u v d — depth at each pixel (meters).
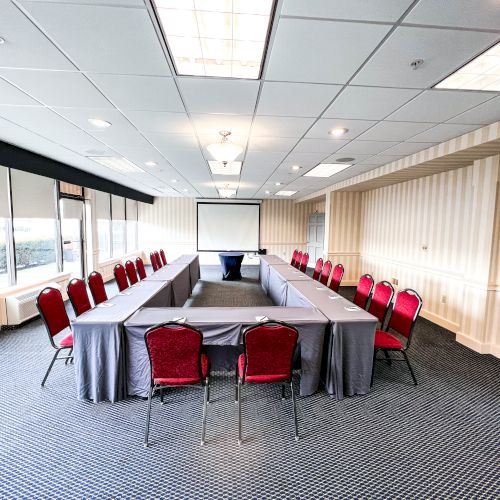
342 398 2.54
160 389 2.46
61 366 3.05
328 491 1.66
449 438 2.08
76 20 1.43
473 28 1.46
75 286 3.20
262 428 2.17
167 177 6.07
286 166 4.84
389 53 1.68
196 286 7.03
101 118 2.77
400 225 5.60
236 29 1.52
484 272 3.43
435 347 3.64
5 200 4.29
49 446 1.97
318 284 4.03
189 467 1.81
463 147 3.10
